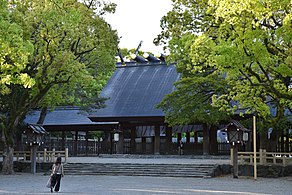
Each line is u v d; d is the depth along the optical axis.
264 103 22.25
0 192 16.80
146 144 41.38
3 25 17.98
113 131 40.75
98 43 27.75
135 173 26.59
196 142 39.62
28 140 28.36
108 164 28.66
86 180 22.91
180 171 26.00
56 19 24.11
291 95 19.44
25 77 19.31
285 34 17.34
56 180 16.95
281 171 25.16
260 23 18.34
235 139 24.31
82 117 45.25
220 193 16.23
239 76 22.14
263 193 16.34
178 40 22.34
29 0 24.88
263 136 29.33
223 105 23.64
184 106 28.69
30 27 24.00
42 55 25.59
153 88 42.19
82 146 45.59
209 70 29.06
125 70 47.06
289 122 27.91
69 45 26.78
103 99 40.28
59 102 32.69
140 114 38.66
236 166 24.48
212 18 20.78
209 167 26.17
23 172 29.47
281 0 16.23
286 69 18.42
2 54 18.50
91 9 27.84
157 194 15.89
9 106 28.77
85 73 27.44
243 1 16.19
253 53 17.58
